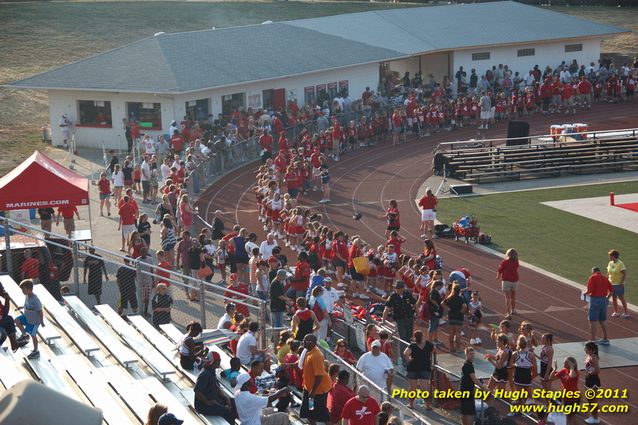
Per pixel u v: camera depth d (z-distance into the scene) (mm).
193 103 53281
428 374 21516
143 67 54594
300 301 22109
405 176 48531
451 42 70438
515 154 48781
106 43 85688
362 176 48781
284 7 103938
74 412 7809
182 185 38906
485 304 29484
